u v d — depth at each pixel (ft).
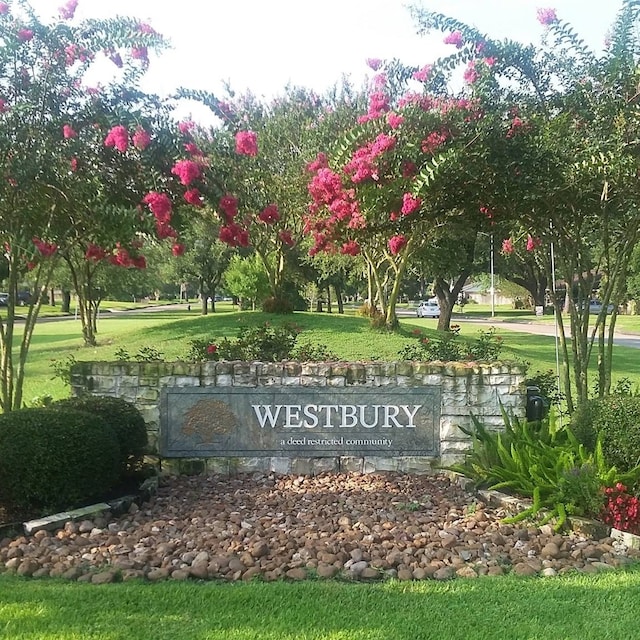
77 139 21.03
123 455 20.01
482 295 262.47
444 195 22.07
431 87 22.52
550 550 14.67
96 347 59.57
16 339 73.82
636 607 11.84
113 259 24.54
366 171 21.39
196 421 21.98
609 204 21.98
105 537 15.44
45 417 17.34
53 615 11.30
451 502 18.84
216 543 14.98
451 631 10.93
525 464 18.38
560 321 25.18
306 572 13.44
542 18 21.65
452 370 22.13
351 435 22.15
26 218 21.48
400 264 62.80
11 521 16.47
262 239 66.54
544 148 20.62
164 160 22.33
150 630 10.83
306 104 67.05
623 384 27.53
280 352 30.35
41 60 21.22
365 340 56.39
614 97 20.61
